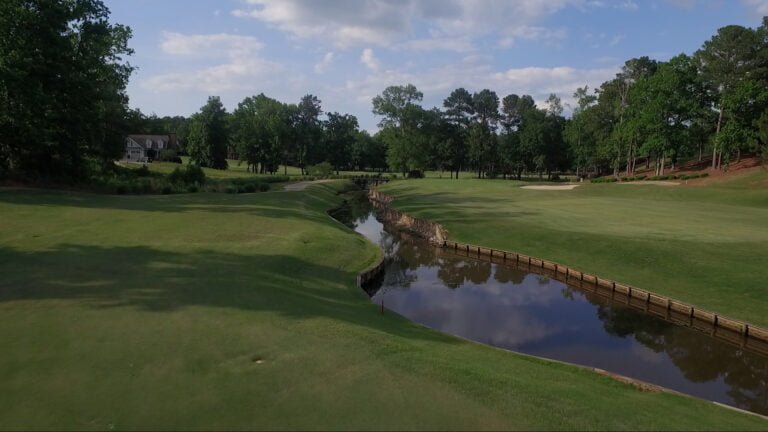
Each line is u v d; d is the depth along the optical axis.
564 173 114.69
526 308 16.95
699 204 38.62
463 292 18.92
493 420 6.49
